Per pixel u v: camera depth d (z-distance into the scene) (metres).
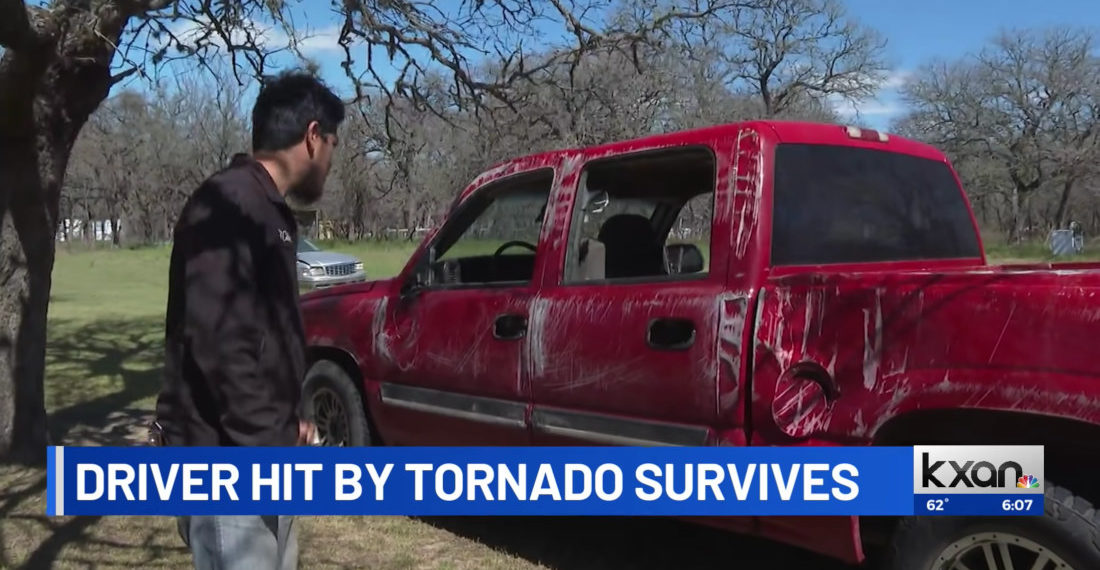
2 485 5.27
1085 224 68.00
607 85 8.12
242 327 2.28
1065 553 2.76
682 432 3.60
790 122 3.88
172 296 2.48
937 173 4.49
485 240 5.03
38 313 5.93
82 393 8.98
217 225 2.31
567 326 4.05
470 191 4.90
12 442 5.79
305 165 2.58
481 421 4.46
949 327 2.94
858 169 4.05
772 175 3.64
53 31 5.33
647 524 5.03
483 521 5.04
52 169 5.87
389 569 4.27
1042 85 54.56
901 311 3.07
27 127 5.64
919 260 4.23
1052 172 55.38
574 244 4.25
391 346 4.99
